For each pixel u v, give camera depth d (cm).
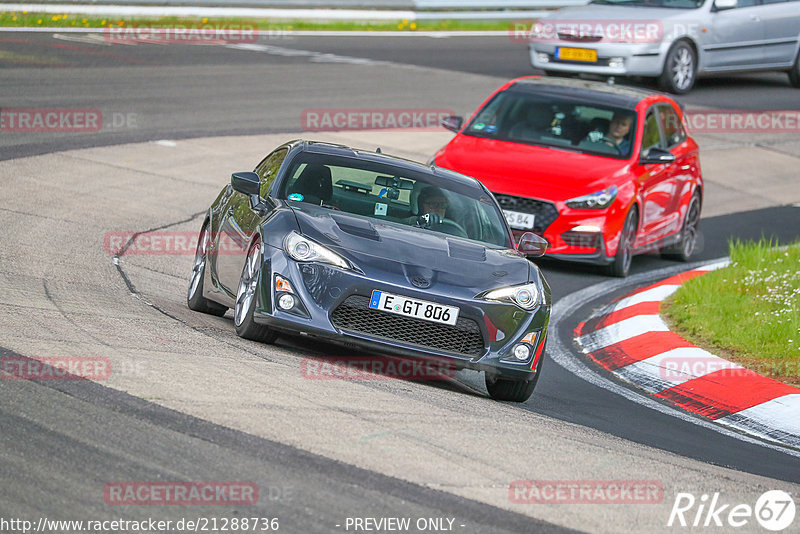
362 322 2564
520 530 1684
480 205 3078
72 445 1775
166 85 7038
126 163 5209
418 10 11050
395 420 2155
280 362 2516
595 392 2933
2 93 6203
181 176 5138
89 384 2081
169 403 2031
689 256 5162
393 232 2769
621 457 2192
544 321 2683
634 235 4606
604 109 4866
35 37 8181
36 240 3734
